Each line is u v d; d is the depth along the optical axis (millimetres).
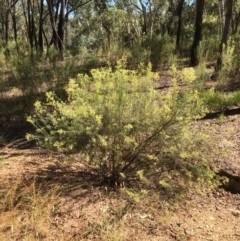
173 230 3061
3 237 2807
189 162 3576
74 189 3545
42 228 2945
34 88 7230
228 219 3287
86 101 3414
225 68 7129
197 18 10242
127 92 3467
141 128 3387
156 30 24219
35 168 4023
